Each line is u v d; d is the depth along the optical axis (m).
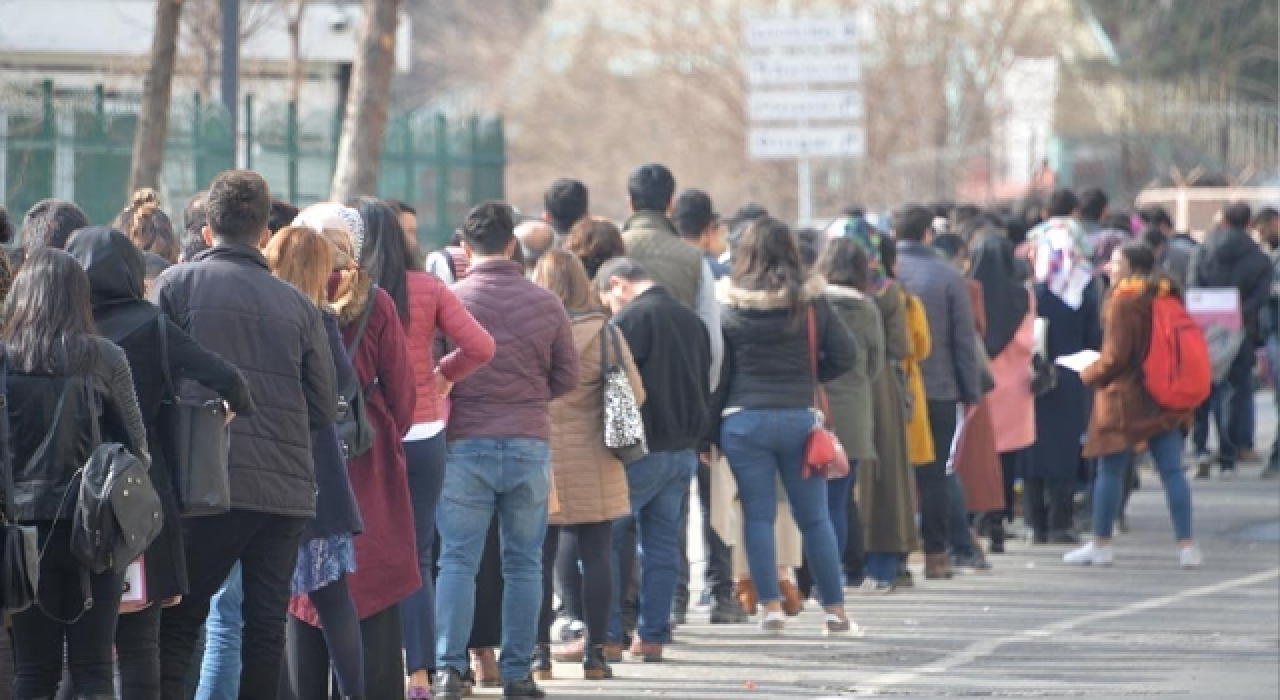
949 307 35.25
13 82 62.19
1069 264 40.06
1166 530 42.50
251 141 48.50
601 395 25.98
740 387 28.80
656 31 123.44
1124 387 36.56
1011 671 27.19
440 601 24.25
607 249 28.33
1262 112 107.00
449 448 24.20
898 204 109.19
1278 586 35.00
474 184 60.03
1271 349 51.47
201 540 19.25
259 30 74.12
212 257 19.78
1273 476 51.19
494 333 24.12
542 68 134.38
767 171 117.38
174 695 19.70
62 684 19.42
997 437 38.94
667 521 27.80
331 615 20.92
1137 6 121.19
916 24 113.44
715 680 26.61
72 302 18.20
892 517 33.88
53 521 17.98
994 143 109.25
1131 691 25.61
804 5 117.12
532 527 24.58
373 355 21.69
